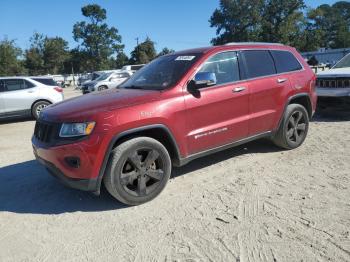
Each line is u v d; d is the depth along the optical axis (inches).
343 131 305.1
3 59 2234.3
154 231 153.6
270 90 229.6
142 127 174.6
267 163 229.5
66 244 148.9
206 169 224.5
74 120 167.9
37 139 187.6
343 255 129.0
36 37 3314.5
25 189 212.7
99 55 3442.4
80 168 166.1
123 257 136.7
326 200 171.5
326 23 3907.5
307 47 2881.4
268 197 178.9
